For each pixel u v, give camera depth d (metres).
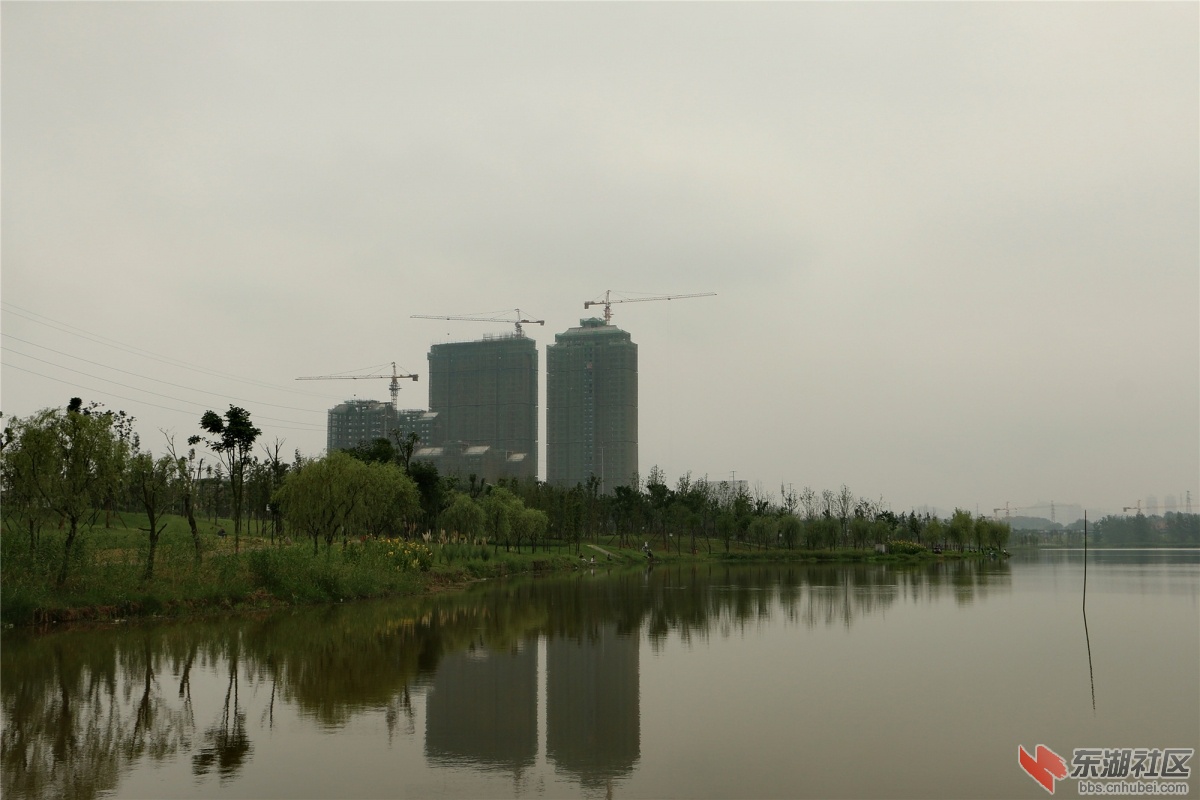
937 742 17.56
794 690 23.09
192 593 40.91
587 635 34.78
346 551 56.84
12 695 21.70
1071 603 49.50
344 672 25.42
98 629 34.19
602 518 158.00
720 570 99.25
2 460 35.75
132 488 41.94
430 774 15.20
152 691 22.34
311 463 56.47
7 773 15.10
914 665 27.19
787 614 43.62
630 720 19.47
